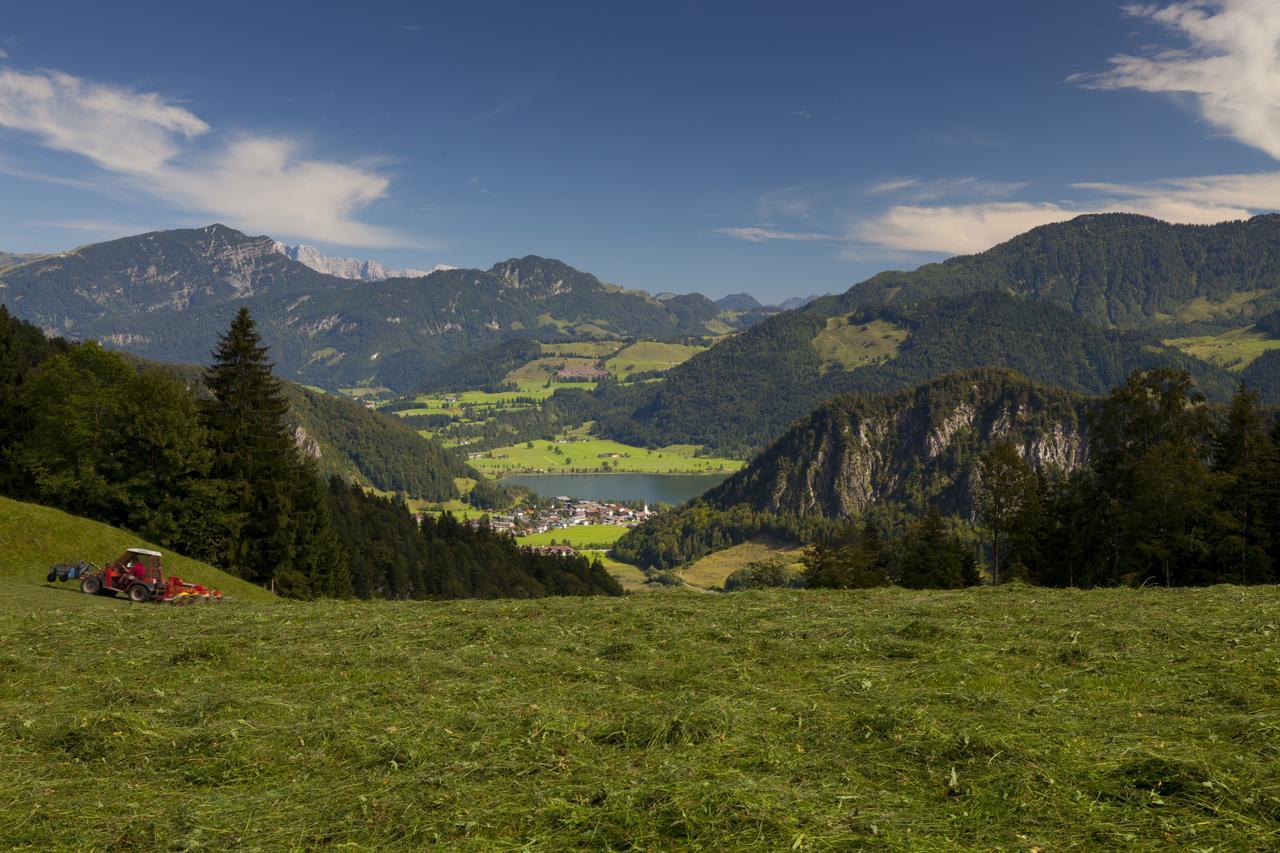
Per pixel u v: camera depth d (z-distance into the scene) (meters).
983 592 22.03
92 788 8.04
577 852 6.11
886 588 23.83
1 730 10.05
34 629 18.48
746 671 12.08
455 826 6.64
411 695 11.29
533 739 8.84
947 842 5.95
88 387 51.50
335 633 17.06
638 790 6.98
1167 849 5.67
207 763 8.62
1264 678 9.98
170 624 19.52
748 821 6.29
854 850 5.82
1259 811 6.10
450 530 154.00
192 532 52.44
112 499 51.03
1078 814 6.29
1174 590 20.45
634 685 11.70
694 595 23.23
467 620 18.38
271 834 6.73
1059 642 13.32
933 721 8.74
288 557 57.34
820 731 8.84
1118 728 8.38
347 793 7.54
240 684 12.55
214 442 55.78
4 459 53.47
